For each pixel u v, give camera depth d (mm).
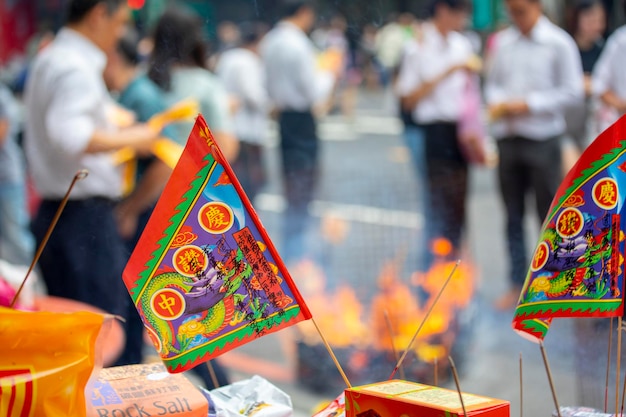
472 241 6293
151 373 1740
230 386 1877
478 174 10008
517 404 3621
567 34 5777
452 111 5809
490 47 5875
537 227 5289
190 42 4285
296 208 6988
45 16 15656
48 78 3561
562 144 5262
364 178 8609
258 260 1607
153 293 1552
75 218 3615
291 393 4137
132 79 4324
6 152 6219
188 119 4023
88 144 3529
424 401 1507
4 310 1413
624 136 1615
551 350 4031
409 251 5469
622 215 1649
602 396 3389
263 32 8641
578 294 1646
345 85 16672
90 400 1609
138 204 3893
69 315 1437
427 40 5957
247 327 1600
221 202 1586
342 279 5109
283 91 7035
